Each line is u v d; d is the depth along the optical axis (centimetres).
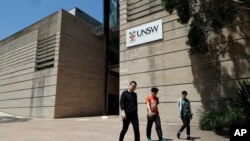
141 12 1630
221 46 1230
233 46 1194
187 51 1352
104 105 2112
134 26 1639
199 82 1270
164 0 1088
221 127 952
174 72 1377
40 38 2506
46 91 2236
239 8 1088
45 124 1484
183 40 1384
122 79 1609
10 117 2236
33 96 2364
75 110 2302
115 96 2938
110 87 2839
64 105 2200
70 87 2289
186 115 855
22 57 2662
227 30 1225
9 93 2712
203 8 1130
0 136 953
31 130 1145
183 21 1112
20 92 2548
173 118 1323
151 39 1525
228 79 1177
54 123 1546
